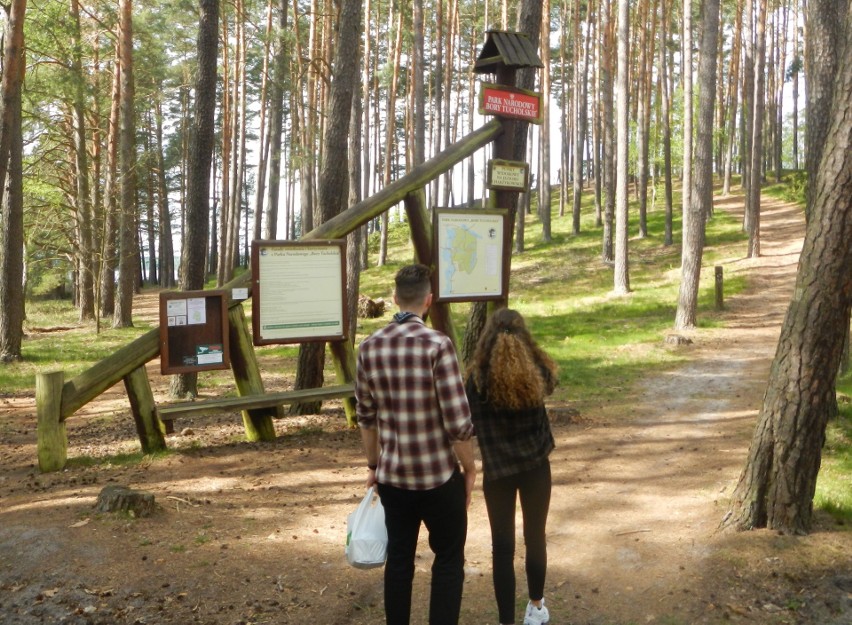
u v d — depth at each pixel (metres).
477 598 4.58
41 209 25.55
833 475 7.33
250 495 6.40
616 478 7.16
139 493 5.67
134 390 7.82
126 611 4.22
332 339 8.39
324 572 4.81
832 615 4.28
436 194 36.47
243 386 8.43
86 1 23.78
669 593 4.59
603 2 37.22
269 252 8.00
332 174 10.25
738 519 5.39
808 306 5.10
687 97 23.78
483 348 3.97
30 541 5.06
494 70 9.40
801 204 40.47
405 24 35.03
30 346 20.64
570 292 27.95
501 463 3.97
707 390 11.96
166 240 52.16
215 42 11.60
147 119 43.84
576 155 39.81
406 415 3.46
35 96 19.91
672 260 31.78
